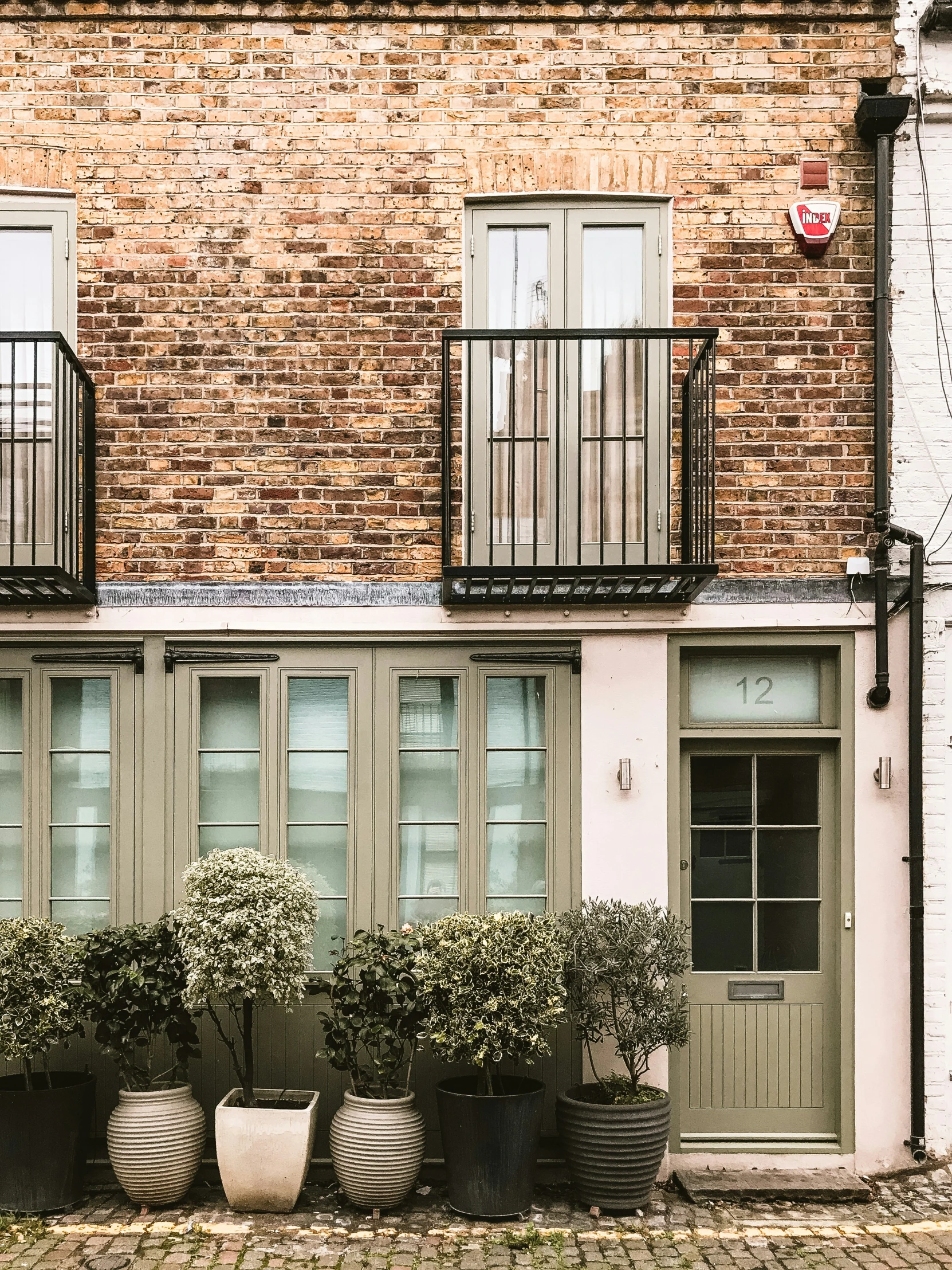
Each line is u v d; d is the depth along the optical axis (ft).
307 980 16.92
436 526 18.74
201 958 15.60
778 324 18.83
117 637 18.57
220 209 18.74
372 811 18.56
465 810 18.58
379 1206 16.22
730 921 19.04
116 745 18.53
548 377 19.01
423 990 15.93
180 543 18.61
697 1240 15.74
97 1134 17.74
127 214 18.71
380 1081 16.92
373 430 18.74
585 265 19.13
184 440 18.65
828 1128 18.72
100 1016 16.33
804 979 18.93
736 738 18.94
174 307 18.70
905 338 18.97
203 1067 18.04
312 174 18.78
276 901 16.06
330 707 18.83
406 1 18.70
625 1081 17.30
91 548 18.29
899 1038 18.44
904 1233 16.08
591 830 18.49
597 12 18.78
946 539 18.90
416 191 18.80
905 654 18.80
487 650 18.63
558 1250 15.30
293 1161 16.08
